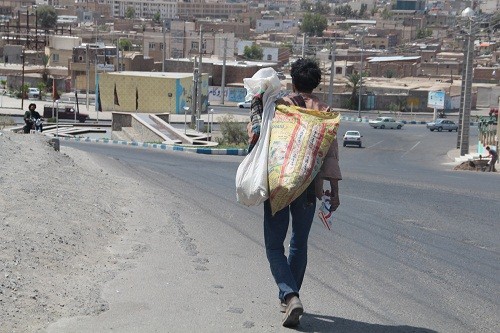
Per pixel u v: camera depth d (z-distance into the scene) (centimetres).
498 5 18775
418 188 1688
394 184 1800
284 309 635
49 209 882
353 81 9906
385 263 857
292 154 587
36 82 10681
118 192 1192
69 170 1269
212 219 1080
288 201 591
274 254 611
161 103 8175
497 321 659
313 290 727
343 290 735
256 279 750
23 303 585
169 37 14200
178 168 2072
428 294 736
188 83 8406
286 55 14400
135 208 1076
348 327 618
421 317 661
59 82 10644
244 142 4956
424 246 957
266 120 604
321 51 14750
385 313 666
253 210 1209
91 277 687
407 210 1261
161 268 752
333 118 596
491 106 10062
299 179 583
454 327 637
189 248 855
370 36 18962
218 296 675
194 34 14700
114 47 11481
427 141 6475
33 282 632
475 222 1152
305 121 593
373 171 2752
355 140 5800
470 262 876
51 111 7038
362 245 953
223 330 586
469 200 1445
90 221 892
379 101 9950
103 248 802
